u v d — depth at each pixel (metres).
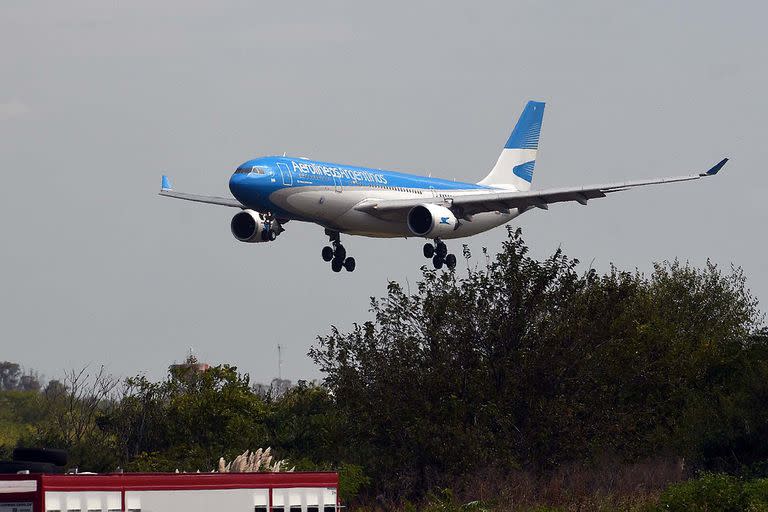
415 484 131.00
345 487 128.25
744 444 132.38
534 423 134.88
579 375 137.88
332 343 140.38
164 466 139.88
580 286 142.00
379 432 136.12
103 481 71.62
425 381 135.12
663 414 145.62
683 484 117.50
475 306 139.50
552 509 115.50
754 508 103.75
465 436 129.38
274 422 153.88
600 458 133.62
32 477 69.75
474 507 115.62
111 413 157.25
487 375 138.00
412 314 140.12
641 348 143.62
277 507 76.44
